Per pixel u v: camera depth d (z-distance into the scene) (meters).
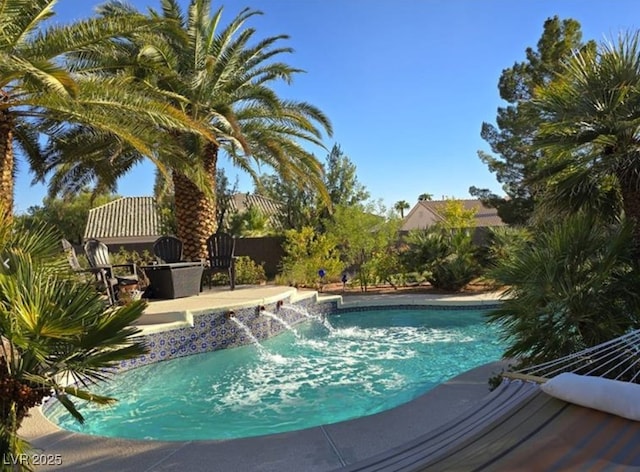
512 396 3.06
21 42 7.04
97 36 7.32
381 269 15.92
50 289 2.81
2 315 2.57
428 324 11.20
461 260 14.80
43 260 3.52
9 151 7.75
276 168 14.17
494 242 15.03
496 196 18.31
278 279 16.19
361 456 3.64
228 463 3.57
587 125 5.67
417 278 16.03
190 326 8.30
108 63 8.75
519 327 4.84
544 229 5.92
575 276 4.73
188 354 8.21
